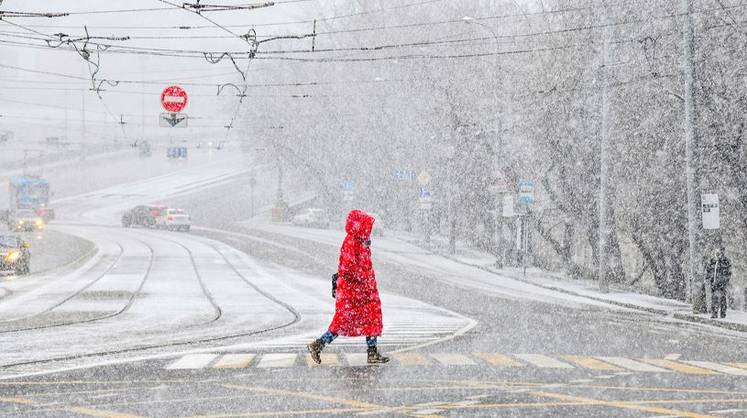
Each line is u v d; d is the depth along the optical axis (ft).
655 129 156.87
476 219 268.21
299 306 112.16
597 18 164.35
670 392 45.57
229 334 78.54
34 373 51.57
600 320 103.86
